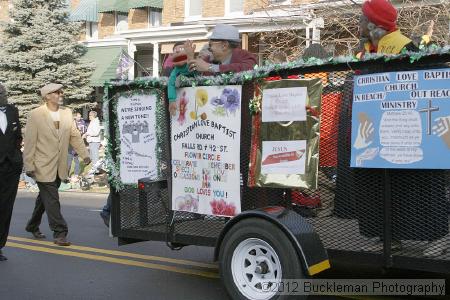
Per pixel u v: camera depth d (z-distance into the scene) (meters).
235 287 4.92
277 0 18.27
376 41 5.29
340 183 4.71
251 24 17.56
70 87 23.41
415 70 4.25
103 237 8.48
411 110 4.26
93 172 15.70
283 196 4.98
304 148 4.76
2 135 6.79
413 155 4.26
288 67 4.80
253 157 5.02
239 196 5.12
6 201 6.88
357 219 4.66
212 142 5.27
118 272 6.48
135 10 24.41
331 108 4.68
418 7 12.62
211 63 6.00
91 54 25.22
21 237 8.49
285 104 4.83
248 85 5.06
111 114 6.04
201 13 22.19
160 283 6.03
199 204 5.39
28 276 6.34
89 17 25.20
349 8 13.80
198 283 6.02
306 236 4.63
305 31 15.90
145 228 5.89
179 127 5.49
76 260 7.05
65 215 10.88
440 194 4.32
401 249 4.49
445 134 4.14
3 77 23.09
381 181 4.53
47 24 23.44
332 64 4.60
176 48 6.57
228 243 4.99
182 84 5.41
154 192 5.71
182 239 5.60
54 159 7.69
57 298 5.56
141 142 5.81
